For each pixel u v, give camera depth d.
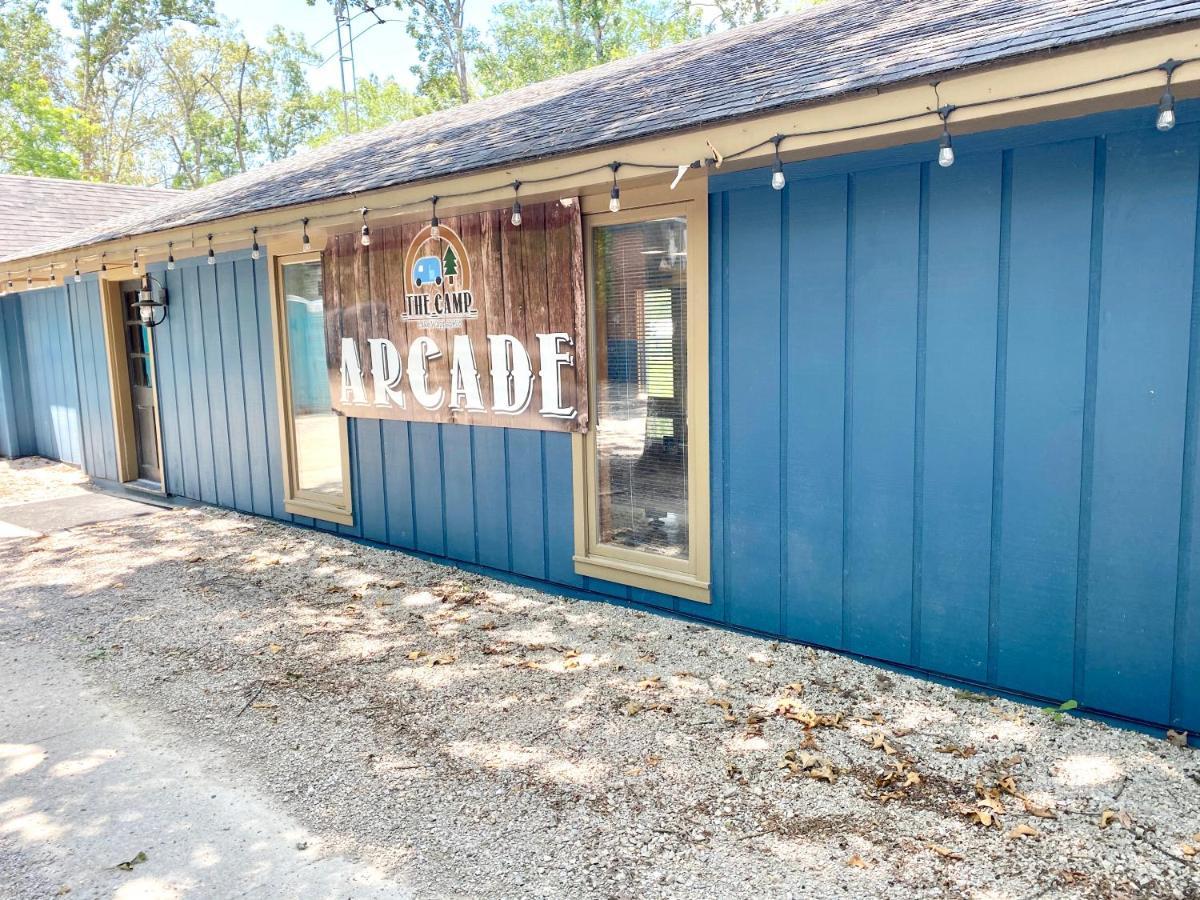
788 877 2.53
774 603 4.36
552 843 2.76
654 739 3.41
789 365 4.14
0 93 33.56
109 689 4.12
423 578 5.79
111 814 3.03
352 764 3.33
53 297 10.87
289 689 4.05
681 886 2.52
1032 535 3.46
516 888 2.55
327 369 6.77
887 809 2.85
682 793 3.01
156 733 3.65
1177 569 3.13
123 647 4.67
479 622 4.88
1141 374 3.14
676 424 4.70
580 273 4.88
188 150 43.69
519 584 5.62
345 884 2.60
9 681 4.25
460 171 4.59
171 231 6.76
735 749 3.29
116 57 39.44
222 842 2.84
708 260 4.37
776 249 4.11
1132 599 3.24
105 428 9.70
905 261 3.70
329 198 5.38
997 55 2.81
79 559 6.57
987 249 3.46
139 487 9.29
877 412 3.87
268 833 2.89
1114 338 3.18
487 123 6.32
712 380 4.45
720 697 3.75
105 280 9.14
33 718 3.83
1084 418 3.29
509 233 5.21
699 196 4.33
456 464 5.90
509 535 5.64
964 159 3.48
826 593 4.16
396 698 3.91
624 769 3.19
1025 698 3.57
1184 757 3.07
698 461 4.55
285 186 6.79
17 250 12.41
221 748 3.50
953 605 3.73
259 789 3.17
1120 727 3.32
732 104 3.68
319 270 6.75
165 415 8.82
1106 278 3.18
